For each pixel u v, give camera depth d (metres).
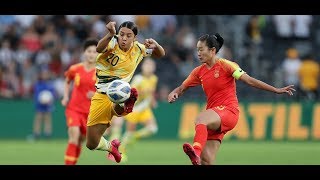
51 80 85.06
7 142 76.12
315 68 89.38
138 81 63.41
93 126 34.31
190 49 91.19
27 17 90.00
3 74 85.00
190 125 82.06
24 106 81.44
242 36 93.19
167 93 85.81
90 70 42.81
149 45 33.31
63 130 81.50
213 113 32.28
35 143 74.38
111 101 32.59
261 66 91.56
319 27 96.56
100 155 58.97
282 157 56.66
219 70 32.94
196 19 93.38
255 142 79.38
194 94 85.62
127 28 31.73
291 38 95.06
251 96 85.44
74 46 90.31
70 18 91.38
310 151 63.94
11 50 87.12
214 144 33.22
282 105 81.94
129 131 64.19
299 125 82.00
